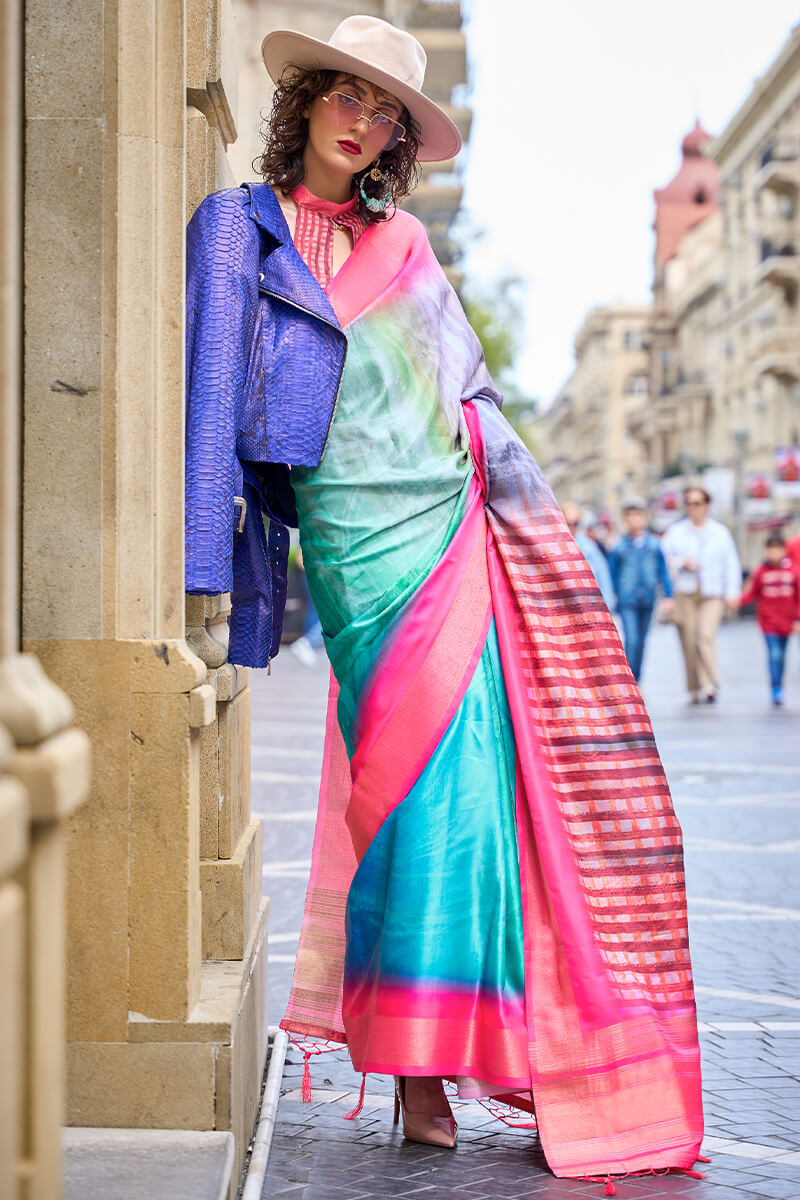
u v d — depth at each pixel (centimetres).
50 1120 155
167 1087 270
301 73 329
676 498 6806
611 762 323
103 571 276
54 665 275
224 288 303
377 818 313
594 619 330
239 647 334
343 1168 304
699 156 9325
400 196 343
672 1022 313
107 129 279
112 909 271
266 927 388
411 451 323
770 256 5344
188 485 290
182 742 272
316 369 314
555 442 15600
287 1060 396
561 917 308
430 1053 301
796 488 4797
